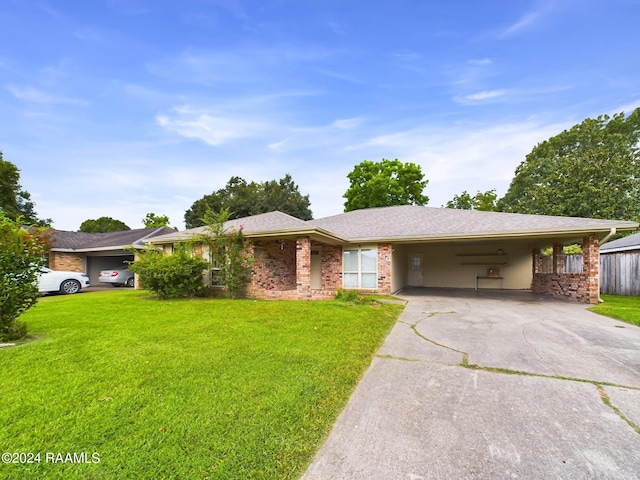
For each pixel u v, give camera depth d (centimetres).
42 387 343
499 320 743
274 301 977
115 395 326
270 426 274
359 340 536
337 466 230
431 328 661
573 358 468
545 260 1584
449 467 230
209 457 232
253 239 1161
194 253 1205
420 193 3238
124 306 866
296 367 408
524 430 278
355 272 1371
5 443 245
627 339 571
